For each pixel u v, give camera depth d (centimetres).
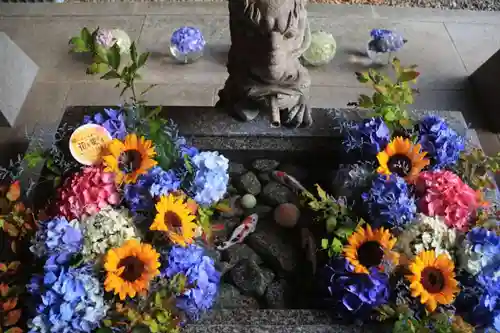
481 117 235
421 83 247
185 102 233
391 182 135
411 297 125
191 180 141
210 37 262
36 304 122
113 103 233
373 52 252
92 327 119
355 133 152
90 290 118
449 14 281
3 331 121
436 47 263
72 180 136
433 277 124
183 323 125
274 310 130
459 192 134
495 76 233
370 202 135
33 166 155
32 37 261
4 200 139
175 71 246
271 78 142
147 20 270
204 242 143
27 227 133
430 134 148
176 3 279
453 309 124
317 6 281
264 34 135
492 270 124
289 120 159
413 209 133
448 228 132
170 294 122
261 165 163
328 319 128
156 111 153
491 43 266
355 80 245
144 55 150
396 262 124
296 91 150
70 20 270
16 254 135
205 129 161
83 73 245
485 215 136
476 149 155
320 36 247
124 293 119
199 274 126
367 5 284
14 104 226
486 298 121
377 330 125
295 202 157
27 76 238
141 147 141
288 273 146
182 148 147
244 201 157
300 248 150
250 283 141
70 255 123
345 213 138
